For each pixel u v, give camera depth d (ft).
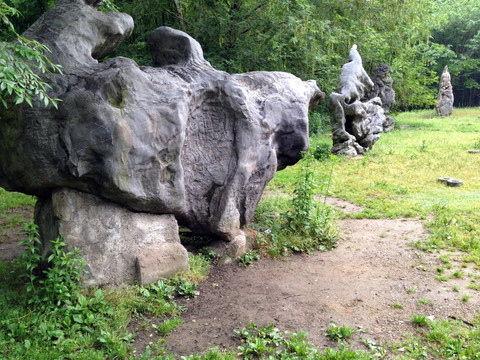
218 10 48.62
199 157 19.33
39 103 15.06
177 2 44.93
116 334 14.10
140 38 48.01
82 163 15.25
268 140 20.88
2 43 15.10
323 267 19.98
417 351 13.34
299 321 15.28
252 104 20.43
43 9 37.24
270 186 33.83
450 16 126.11
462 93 138.21
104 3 23.90
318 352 13.33
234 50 49.21
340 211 28.07
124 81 15.72
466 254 20.99
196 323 15.11
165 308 15.57
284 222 23.97
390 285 18.08
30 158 15.31
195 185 19.38
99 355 12.79
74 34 16.47
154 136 16.31
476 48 124.88
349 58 49.75
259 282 18.35
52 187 15.89
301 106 22.61
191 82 18.39
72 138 15.10
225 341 14.05
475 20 126.93
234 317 15.51
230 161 19.72
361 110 45.55
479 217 25.53
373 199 30.55
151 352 13.34
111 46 18.42
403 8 61.87
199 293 17.24
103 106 15.20
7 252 20.84
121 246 16.62
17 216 26.58
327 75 56.90
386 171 38.17
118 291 15.90
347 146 44.98
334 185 34.04
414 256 21.06
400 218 26.89
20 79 13.62
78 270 15.61
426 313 15.85
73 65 16.02
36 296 14.93
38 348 12.98
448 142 53.78
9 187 16.52
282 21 48.08
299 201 23.20
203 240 21.56
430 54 115.55
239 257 20.16
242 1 49.70
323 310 16.05
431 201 29.43
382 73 67.77
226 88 19.19
